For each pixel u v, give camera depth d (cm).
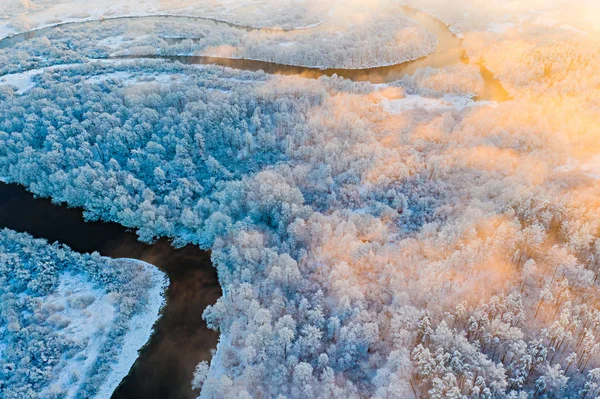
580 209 10950
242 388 8581
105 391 9281
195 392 9188
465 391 7719
